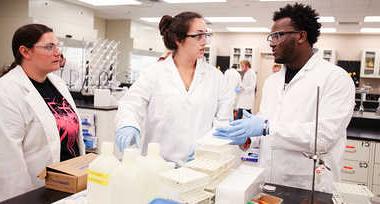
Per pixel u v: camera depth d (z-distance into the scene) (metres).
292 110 1.58
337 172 1.54
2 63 5.92
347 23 7.52
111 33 8.84
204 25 1.52
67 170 1.14
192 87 1.57
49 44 1.60
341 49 9.12
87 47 4.87
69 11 6.49
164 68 1.61
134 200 0.89
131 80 7.71
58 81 1.80
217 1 5.89
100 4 6.63
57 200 1.04
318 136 1.37
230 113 1.66
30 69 1.63
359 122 3.85
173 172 0.96
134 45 8.78
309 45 1.60
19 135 1.51
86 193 1.06
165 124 1.56
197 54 1.53
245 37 10.09
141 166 0.91
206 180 0.96
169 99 1.55
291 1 5.59
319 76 1.56
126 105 1.52
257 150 1.64
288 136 1.38
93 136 3.81
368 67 8.60
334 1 5.43
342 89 1.49
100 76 4.75
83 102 4.39
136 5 6.62
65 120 1.69
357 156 3.09
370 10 6.02
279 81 1.72
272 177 1.62
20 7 5.72
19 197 1.07
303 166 1.56
